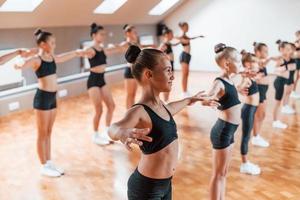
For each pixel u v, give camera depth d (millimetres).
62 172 3508
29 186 3254
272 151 3902
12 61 6047
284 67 4539
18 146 4375
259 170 3367
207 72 9609
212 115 5488
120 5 7637
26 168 3688
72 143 4414
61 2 6145
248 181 3184
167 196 1551
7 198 3023
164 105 1531
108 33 8555
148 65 1396
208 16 9398
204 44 9617
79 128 5051
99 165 3707
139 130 1219
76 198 2986
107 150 4152
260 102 3945
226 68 2443
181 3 9648
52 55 3428
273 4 8469
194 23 9648
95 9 7191
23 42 6418
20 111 6113
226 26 9203
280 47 4547
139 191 1478
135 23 9297
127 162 3770
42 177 3449
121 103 6469
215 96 2275
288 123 4898
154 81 1414
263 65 3863
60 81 7145
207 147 4113
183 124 5051
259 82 3865
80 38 7734
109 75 8367
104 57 4305
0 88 6031
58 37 7191
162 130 1402
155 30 10195
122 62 9305
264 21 8672
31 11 5918
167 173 1470
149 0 8086
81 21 7410
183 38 6359
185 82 6543
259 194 2928
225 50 2436
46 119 3400
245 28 8953
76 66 7730
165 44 5773
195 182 3213
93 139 4438
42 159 3502
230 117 2406
